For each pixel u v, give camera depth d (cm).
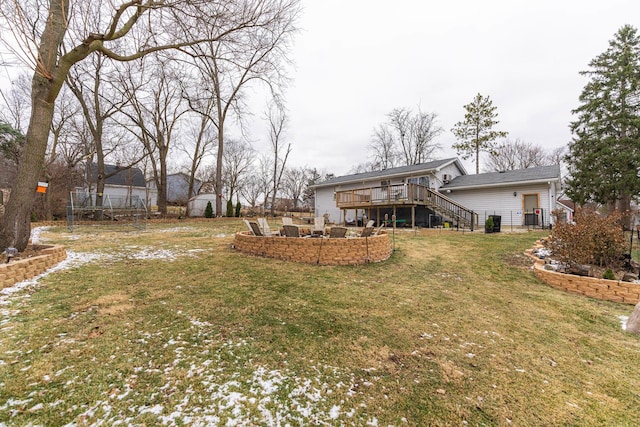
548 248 642
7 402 175
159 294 385
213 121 1938
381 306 382
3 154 1504
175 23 567
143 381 205
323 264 602
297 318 331
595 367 255
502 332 319
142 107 1717
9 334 256
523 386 224
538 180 1409
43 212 1513
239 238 714
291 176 4162
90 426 163
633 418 192
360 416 185
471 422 184
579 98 1798
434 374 235
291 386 211
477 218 1627
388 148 3111
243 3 571
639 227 898
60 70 488
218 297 384
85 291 379
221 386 205
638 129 1540
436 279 529
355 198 1775
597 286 446
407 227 1620
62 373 207
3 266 363
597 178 1614
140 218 1545
